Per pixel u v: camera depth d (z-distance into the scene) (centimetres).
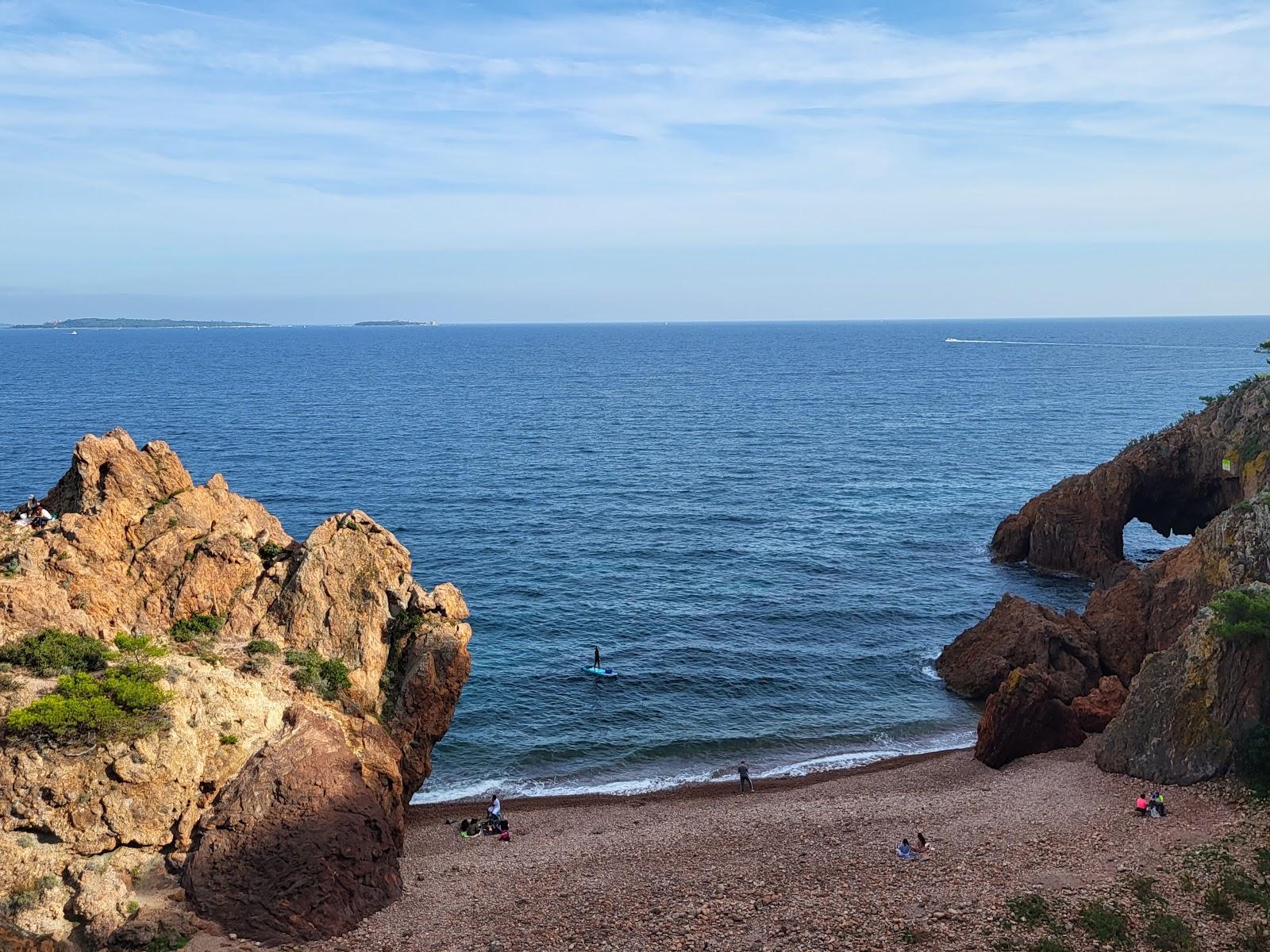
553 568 9275
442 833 4669
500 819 4706
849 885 3753
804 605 8350
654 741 5925
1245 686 4562
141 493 4728
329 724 4097
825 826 4491
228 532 4741
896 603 8431
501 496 12306
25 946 3125
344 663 4550
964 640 6925
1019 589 8819
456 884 3969
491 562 9456
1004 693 5441
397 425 18525
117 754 3450
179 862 3475
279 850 3538
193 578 4478
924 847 4066
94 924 3189
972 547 10181
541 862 4216
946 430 18225
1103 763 5044
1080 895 3522
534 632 7638
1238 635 4609
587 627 7775
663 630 7725
